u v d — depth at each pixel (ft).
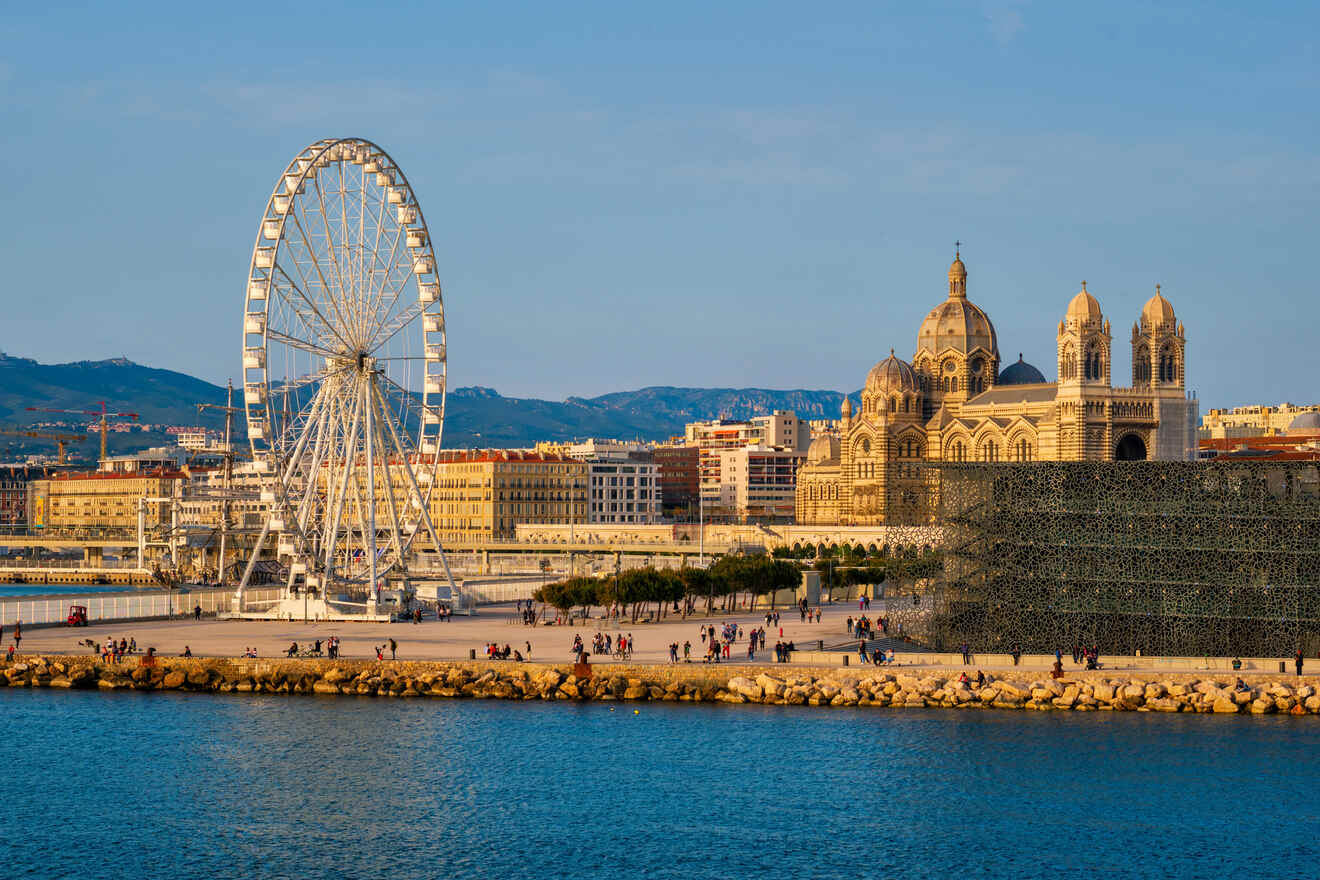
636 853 406.00
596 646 610.65
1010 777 461.78
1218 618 578.66
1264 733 504.43
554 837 418.10
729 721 530.27
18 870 395.55
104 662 599.16
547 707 556.10
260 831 423.64
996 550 603.26
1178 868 394.32
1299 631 573.33
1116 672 553.64
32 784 465.47
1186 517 582.35
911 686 552.41
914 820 427.74
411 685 578.25
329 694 580.30
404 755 492.95
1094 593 590.55
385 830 423.64
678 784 460.14
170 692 586.86
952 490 633.61
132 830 425.28
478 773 473.26
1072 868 395.55
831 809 439.22
